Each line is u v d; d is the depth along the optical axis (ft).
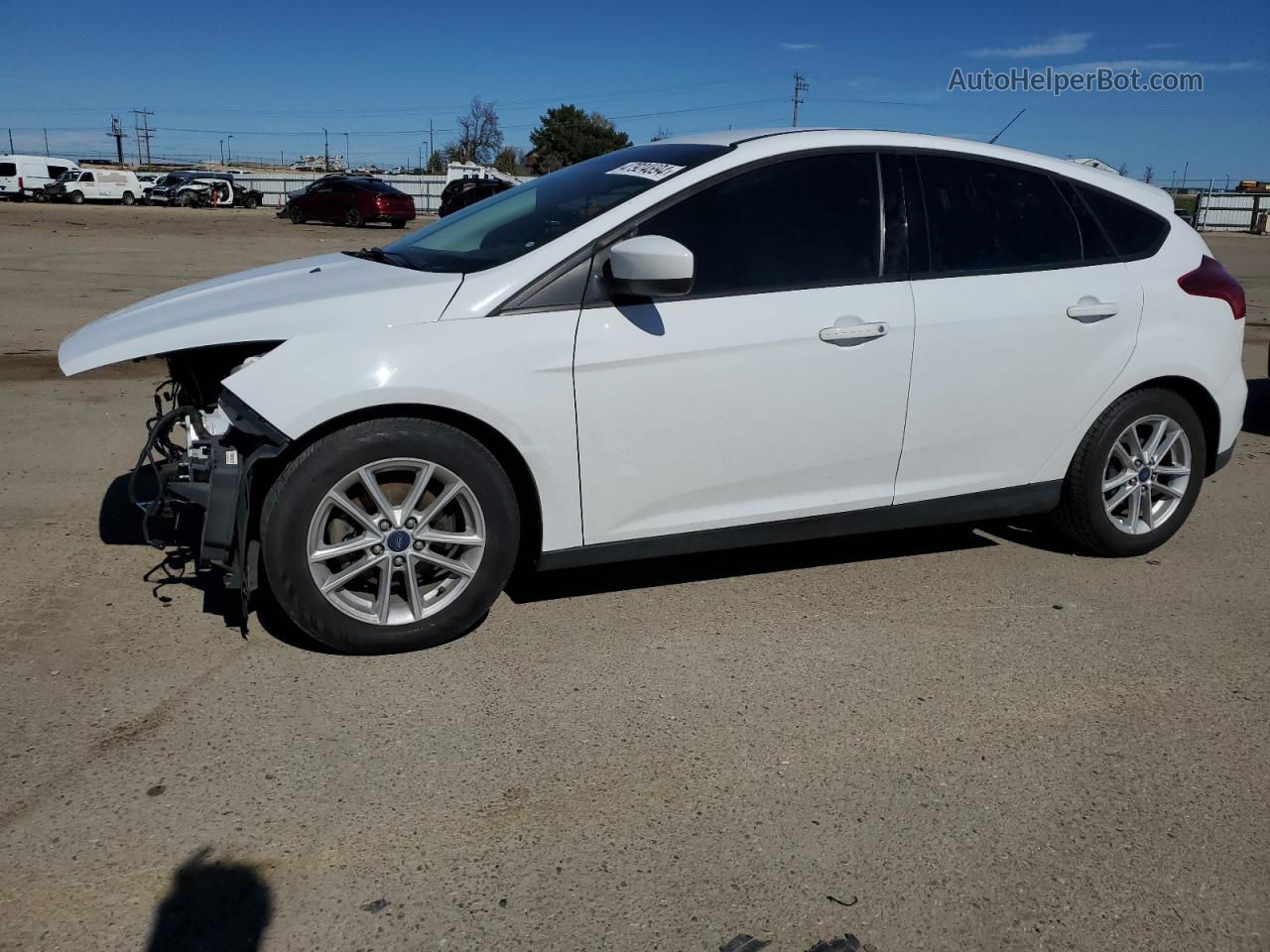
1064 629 12.97
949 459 13.69
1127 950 7.63
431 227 14.99
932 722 10.65
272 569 10.97
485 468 11.41
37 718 10.14
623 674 11.45
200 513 14.97
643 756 9.88
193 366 12.48
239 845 8.40
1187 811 9.27
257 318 11.22
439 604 11.68
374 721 10.32
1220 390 15.20
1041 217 14.15
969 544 15.96
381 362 10.85
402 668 11.41
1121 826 9.03
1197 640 12.76
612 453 11.92
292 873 8.11
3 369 26.61
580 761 9.76
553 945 7.47
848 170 13.09
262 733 10.03
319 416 10.68
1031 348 13.70
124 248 65.05
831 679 11.49
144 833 8.50
